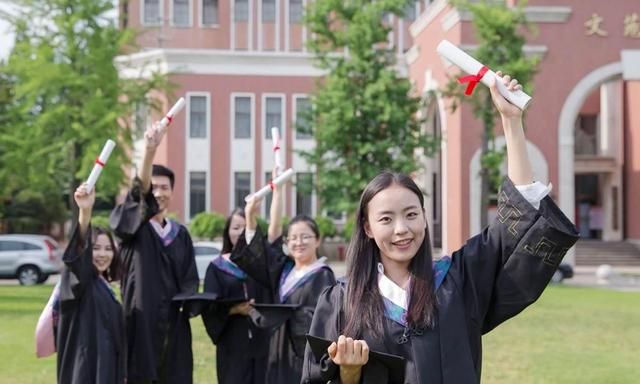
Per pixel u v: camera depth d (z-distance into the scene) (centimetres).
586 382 868
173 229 637
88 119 2242
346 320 305
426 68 2938
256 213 626
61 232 3862
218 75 3453
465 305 303
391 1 2330
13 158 2316
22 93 2278
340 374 296
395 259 304
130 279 611
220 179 3456
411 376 288
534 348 1103
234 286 657
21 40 2330
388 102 2320
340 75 2358
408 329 294
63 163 2431
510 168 306
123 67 2711
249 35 3778
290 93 3481
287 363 618
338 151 2392
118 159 2298
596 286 2183
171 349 615
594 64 2591
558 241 293
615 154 3334
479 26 2094
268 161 3475
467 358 291
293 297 622
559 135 2580
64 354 547
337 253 3191
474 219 2523
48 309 566
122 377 561
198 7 3750
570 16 2586
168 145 3422
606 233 3328
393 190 305
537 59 2097
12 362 971
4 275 2262
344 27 2483
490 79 304
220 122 3459
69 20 2262
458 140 2542
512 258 300
